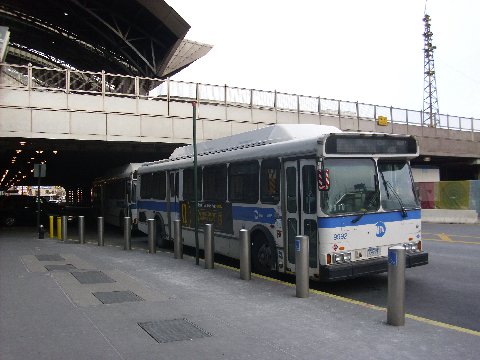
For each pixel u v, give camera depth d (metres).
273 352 4.96
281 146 9.20
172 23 42.97
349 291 8.78
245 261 9.17
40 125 18.47
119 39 49.91
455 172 48.06
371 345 5.17
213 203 12.06
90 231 24.39
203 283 8.85
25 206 28.14
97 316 6.40
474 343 5.24
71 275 9.66
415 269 10.93
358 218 8.37
